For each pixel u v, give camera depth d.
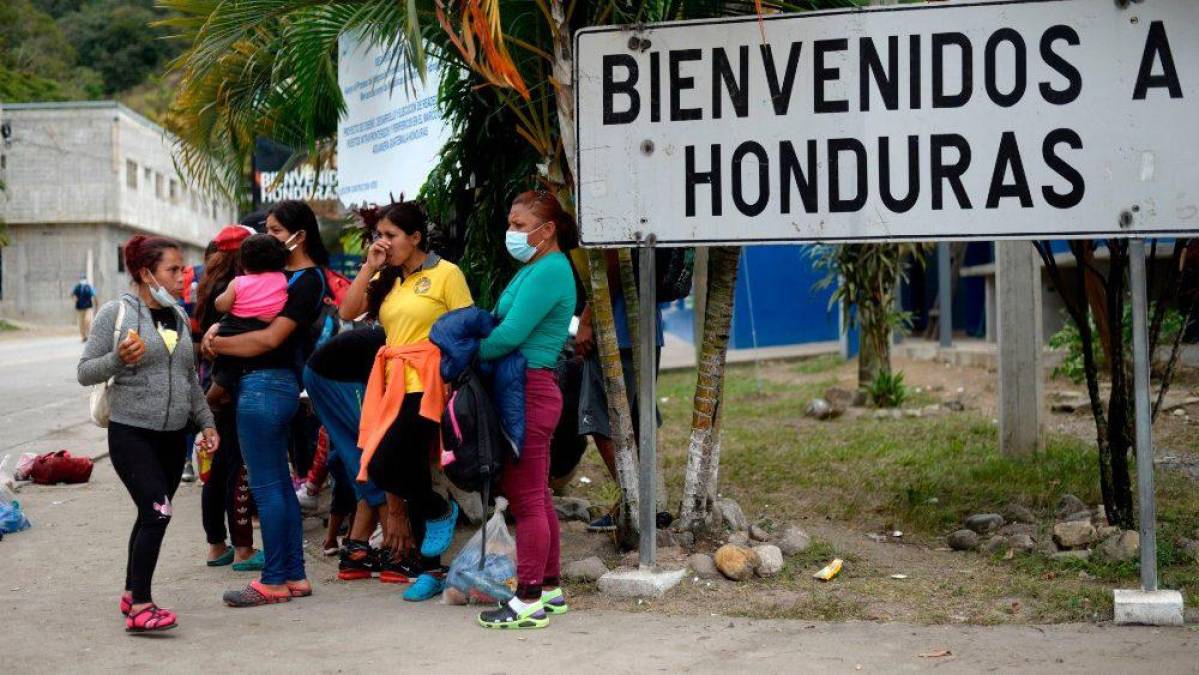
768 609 5.01
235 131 7.96
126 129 47.38
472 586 5.16
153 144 50.94
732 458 9.18
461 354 4.66
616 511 6.19
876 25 4.94
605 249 5.70
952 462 8.43
